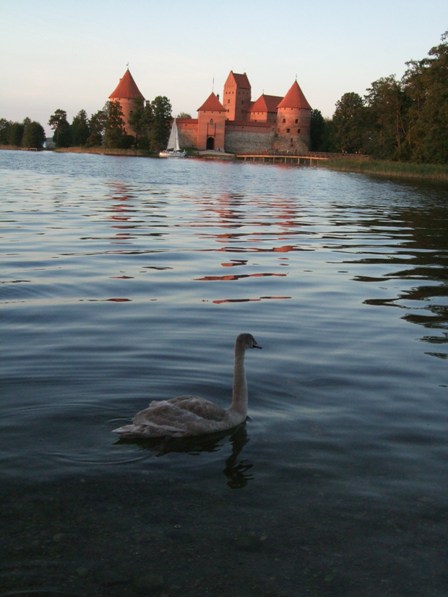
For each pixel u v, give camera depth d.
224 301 14.58
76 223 27.50
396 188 67.69
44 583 5.07
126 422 7.95
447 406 9.00
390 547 5.72
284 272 18.33
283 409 8.70
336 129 178.00
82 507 6.13
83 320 12.58
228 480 6.77
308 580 5.26
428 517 6.21
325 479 6.87
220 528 5.90
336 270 18.94
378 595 5.13
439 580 5.32
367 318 13.55
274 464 7.15
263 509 6.24
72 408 8.27
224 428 7.91
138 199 42.78
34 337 11.32
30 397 8.57
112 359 10.21
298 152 180.62
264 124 196.00
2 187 48.62
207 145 191.88
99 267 17.97
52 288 15.25
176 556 5.48
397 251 23.14
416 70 120.31
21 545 5.52
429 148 107.38
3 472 6.70
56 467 6.86
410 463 7.30
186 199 44.75
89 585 5.09
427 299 15.48
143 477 6.75
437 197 54.66
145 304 14.06
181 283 16.36
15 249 20.27
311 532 5.89
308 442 7.73
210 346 11.14
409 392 9.48
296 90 194.62
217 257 20.42
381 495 6.58
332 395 9.26
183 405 7.77
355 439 7.87
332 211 39.34
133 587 5.09
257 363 10.45
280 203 44.62
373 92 131.50
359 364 10.62
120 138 189.88
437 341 12.05
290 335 12.14
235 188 60.75
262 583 5.20
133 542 5.64
